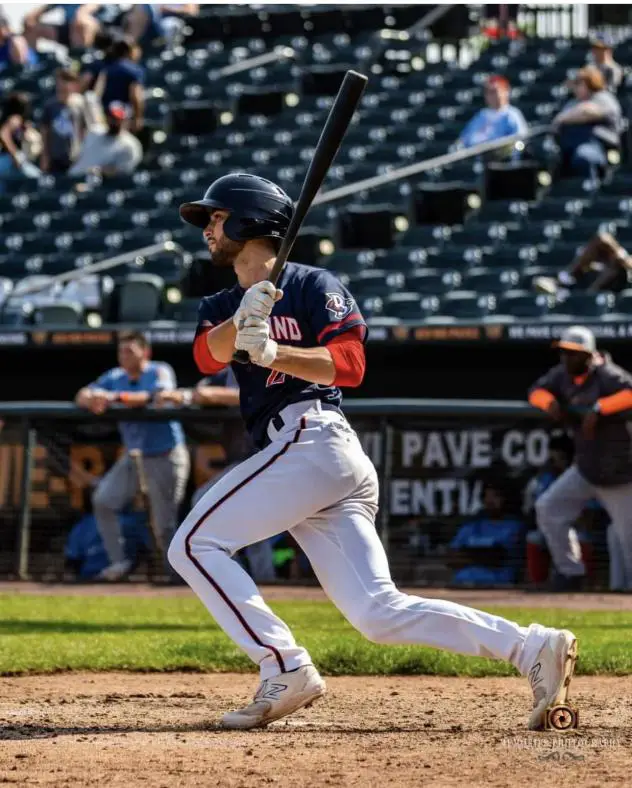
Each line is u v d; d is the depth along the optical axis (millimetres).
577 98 39531
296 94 48875
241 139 46125
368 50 50062
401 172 38594
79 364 33469
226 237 10742
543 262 35125
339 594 10531
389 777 8555
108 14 58844
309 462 10367
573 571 24203
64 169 46312
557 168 38656
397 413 25359
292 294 10602
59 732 10609
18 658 15227
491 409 24953
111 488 26359
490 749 9648
